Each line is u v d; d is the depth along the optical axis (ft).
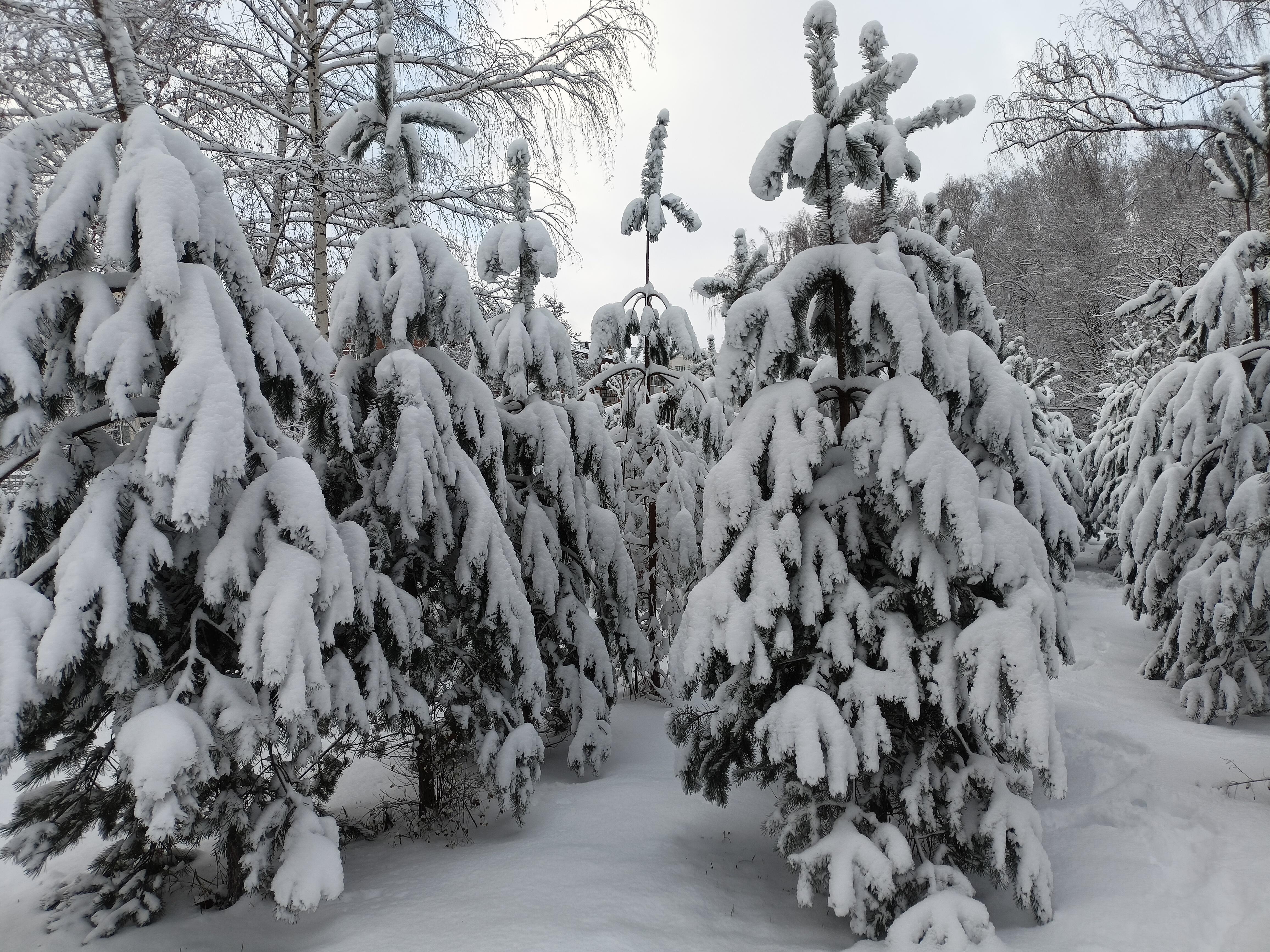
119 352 12.37
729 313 15.31
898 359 14.47
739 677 15.08
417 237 19.33
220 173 14.70
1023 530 14.12
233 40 29.55
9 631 11.00
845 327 17.04
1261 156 25.46
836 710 13.10
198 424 12.19
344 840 18.58
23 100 24.94
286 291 35.40
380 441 18.11
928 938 11.59
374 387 19.25
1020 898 12.85
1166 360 50.14
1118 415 52.47
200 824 13.33
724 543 14.70
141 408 13.35
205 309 12.99
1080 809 17.75
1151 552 27.71
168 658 13.85
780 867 16.38
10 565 12.73
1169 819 16.31
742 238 24.08
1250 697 23.57
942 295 17.34
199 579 13.52
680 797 19.81
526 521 22.03
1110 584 50.44
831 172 15.72
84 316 12.71
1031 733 12.12
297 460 14.15
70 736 13.52
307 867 12.31
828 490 14.71
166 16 27.22
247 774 13.89
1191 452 25.90
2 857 12.89
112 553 12.16
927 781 13.50
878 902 12.51
